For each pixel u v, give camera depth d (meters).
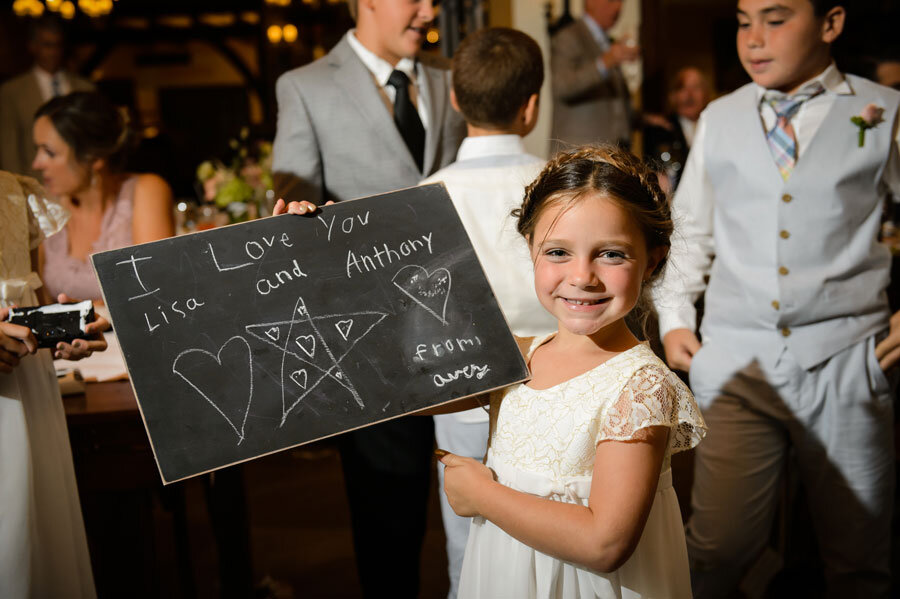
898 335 1.96
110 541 2.14
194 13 11.98
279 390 1.40
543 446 1.36
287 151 2.46
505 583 1.37
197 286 1.46
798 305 1.97
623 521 1.22
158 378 1.39
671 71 8.65
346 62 2.51
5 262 1.77
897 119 1.96
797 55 1.94
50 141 2.58
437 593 2.78
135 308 1.43
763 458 2.06
